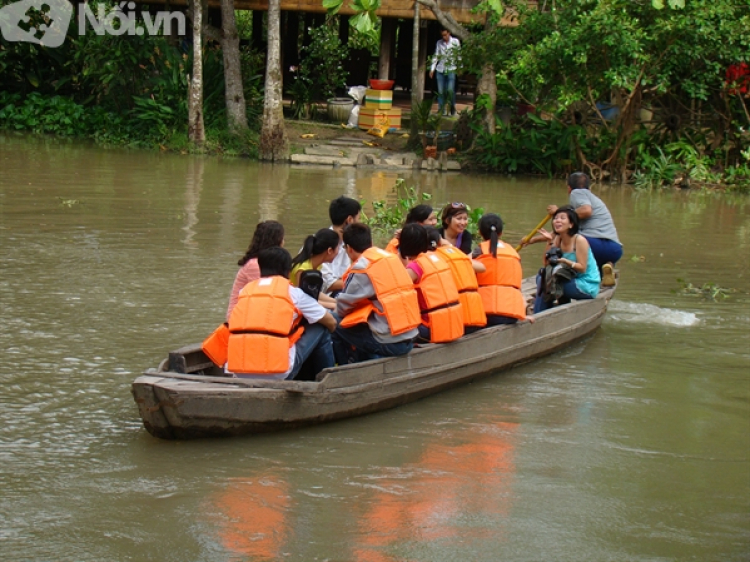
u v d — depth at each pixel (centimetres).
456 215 896
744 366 898
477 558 525
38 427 683
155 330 915
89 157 2189
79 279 1088
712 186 2256
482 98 2419
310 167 2261
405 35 3344
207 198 1702
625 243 1495
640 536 559
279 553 523
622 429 732
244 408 663
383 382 742
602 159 2342
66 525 545
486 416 752
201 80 2397
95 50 2531
